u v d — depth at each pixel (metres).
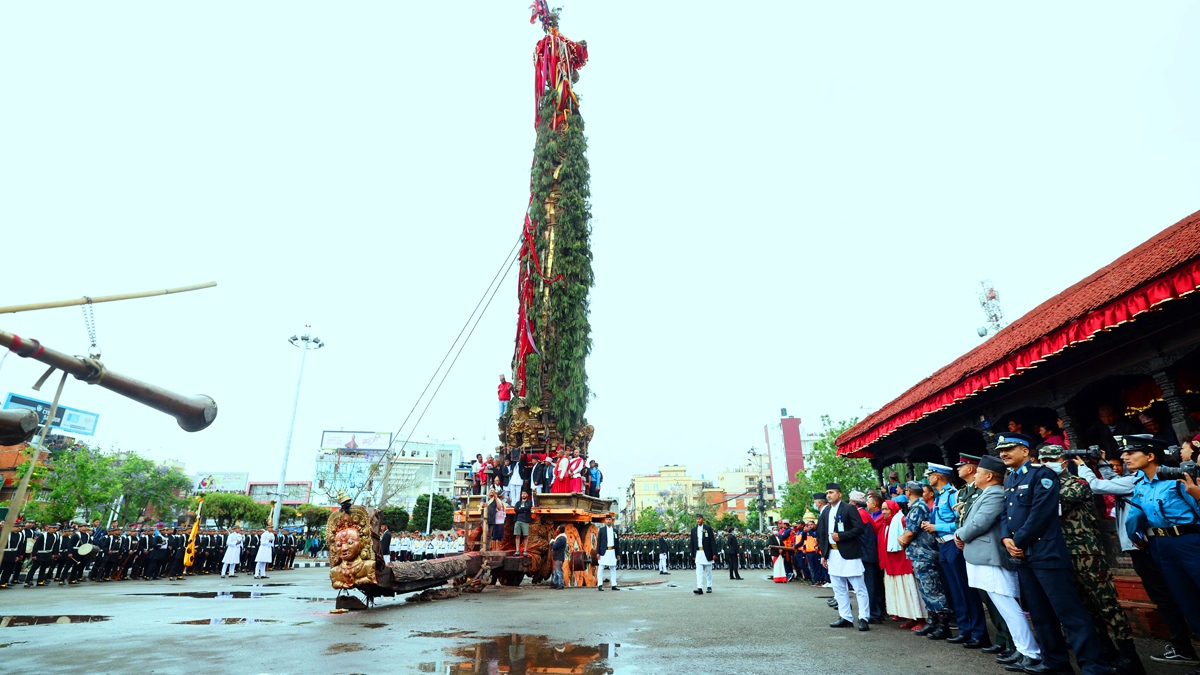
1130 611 7.81
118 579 21.95
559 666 6.02
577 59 29.47
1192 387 8.82
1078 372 8.62
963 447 14.42
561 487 19.27
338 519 11.41
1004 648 6.45
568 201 26.00
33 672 5.82
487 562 16.25
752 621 9.33
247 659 6.44
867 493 10.11
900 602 8.49
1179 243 6.20
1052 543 5.50
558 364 23.75
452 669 5.91
